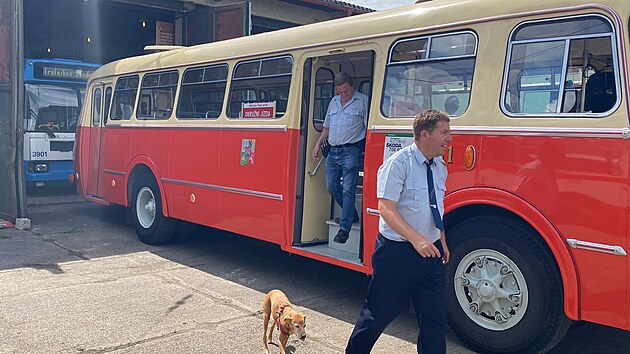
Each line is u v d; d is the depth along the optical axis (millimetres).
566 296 4109
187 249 8367
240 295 6168
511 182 4379
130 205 9078
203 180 7430
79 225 10078
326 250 6062
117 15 16578
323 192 6488
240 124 6820
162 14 15672
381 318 3750
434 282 3703
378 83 5359
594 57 4051
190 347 4699
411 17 5152
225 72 7203
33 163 12719
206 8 14195
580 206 4023
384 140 5242
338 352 4688
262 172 6488
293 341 4906
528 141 4293
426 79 5000
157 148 8352
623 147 3834
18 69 9297
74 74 13555
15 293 6008
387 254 3693
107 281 6570
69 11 16250
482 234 4602
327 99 6676
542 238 4297
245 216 6762
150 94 8703
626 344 4957
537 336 4316
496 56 4535
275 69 6480
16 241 8570
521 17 4414
